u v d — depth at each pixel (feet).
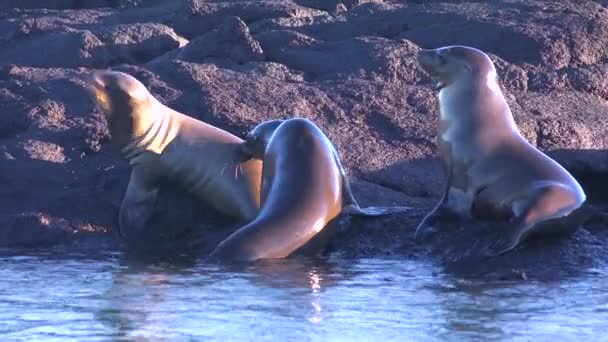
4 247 147.43
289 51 200.95
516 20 207.72
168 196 154.81
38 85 181.78
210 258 136.46
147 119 150.41
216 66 193.26
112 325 108.68
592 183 172.45
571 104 186.70
